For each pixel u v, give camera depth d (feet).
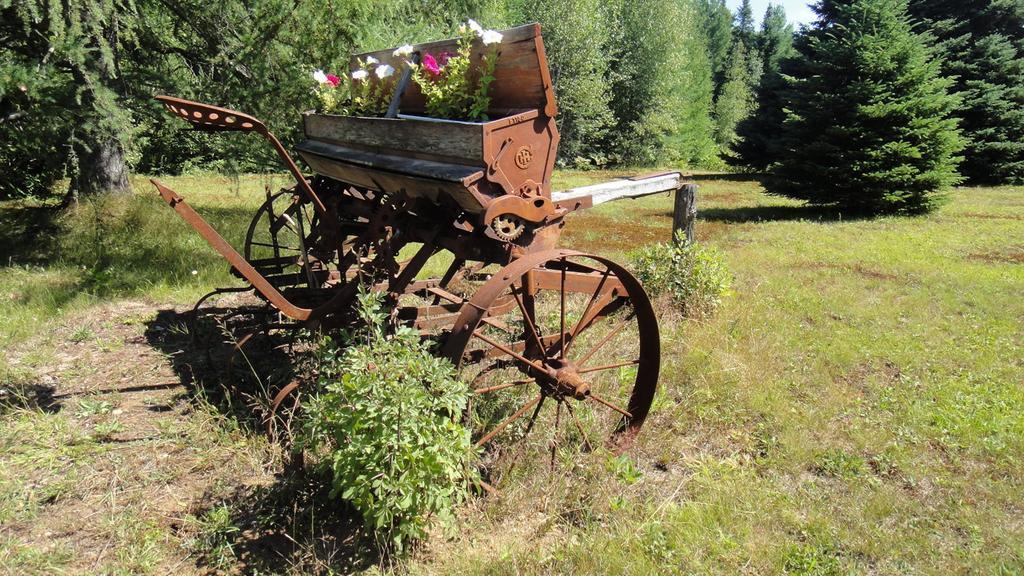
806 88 53.62
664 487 12.24
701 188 73.67
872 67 48.70
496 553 10.13
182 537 10.57
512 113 11.87
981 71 71.31
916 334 20.77
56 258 27.09
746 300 23.40
